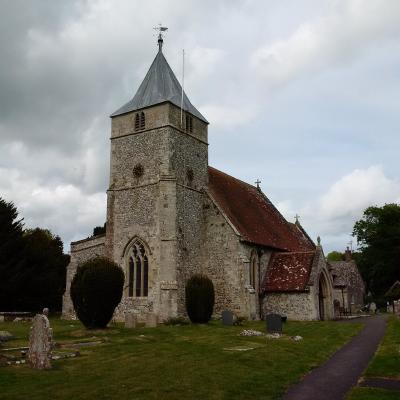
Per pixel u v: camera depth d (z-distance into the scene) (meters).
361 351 17.47
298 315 31.75
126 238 31.19
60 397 10.11
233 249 31.39
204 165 34.44
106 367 13.35
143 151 31.78
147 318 25.36
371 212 68.00
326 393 10.98
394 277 66.44
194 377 12.14
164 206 29.91
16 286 40.62
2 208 42.25
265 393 10.81
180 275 29.81
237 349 16.92
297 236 44.66
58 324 28.02
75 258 35.53
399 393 10.60
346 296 58.97
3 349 15.77
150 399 10.05
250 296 30.34
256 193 44.84
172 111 31.69
